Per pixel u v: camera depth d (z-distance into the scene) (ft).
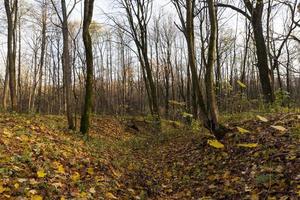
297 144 23.49
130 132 76.59
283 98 43.09
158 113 73.87
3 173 19.34
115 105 190.70
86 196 19.49
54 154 25.99
